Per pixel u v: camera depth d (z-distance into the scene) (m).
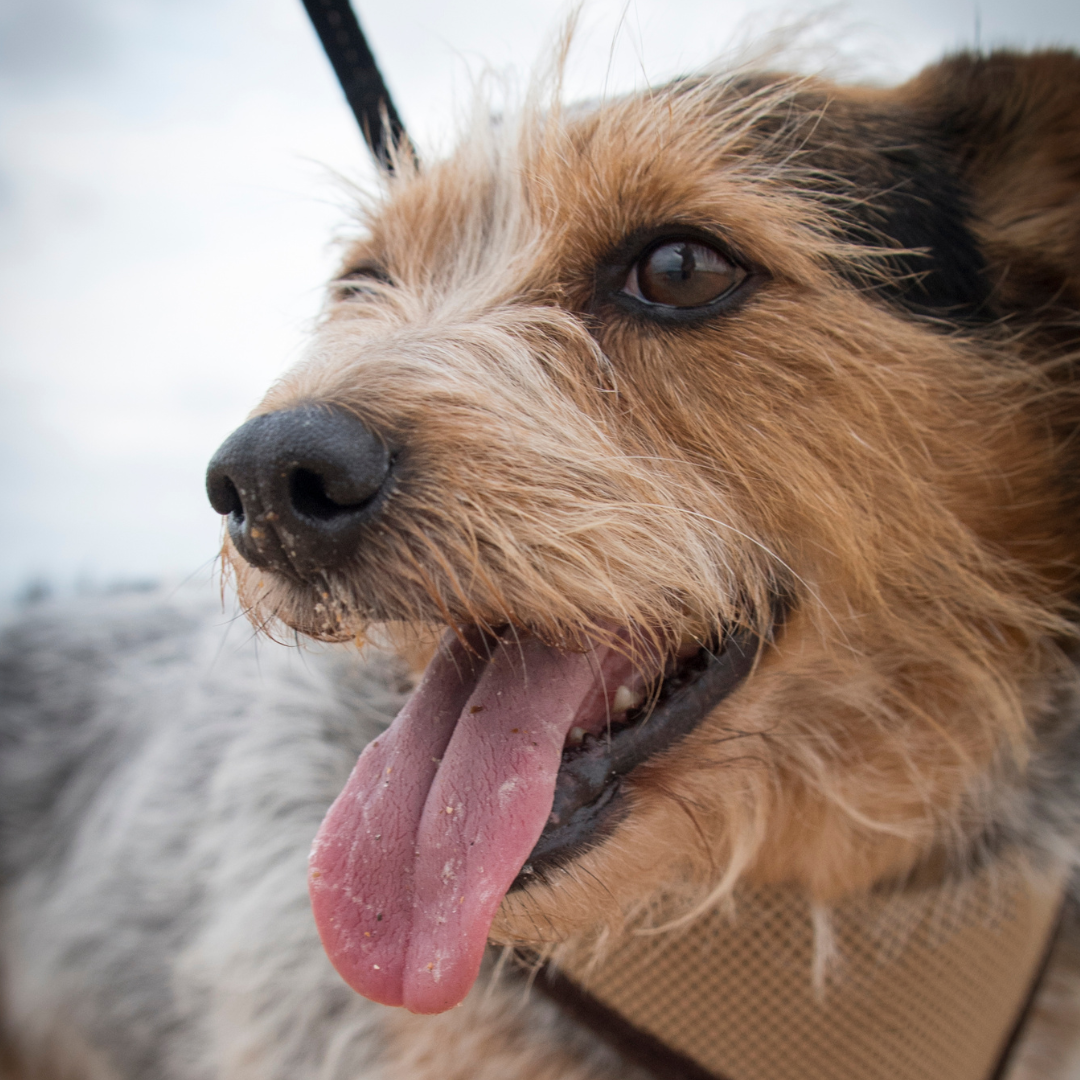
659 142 0.25
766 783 0.26
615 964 0.27
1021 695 0.27
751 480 0.25
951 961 0.27
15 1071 0.44
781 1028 0.26
